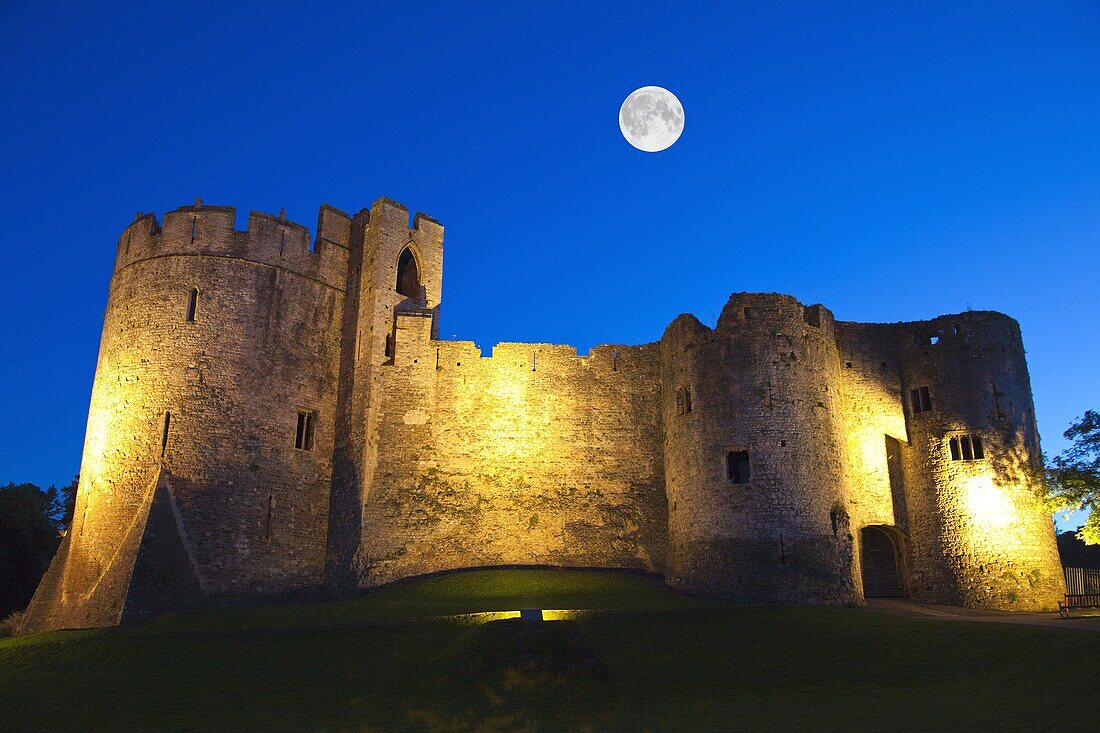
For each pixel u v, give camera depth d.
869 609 29.20
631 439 38.81
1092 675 19.36
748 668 23.52
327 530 36.56
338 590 34.78
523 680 22.31
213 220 37.50
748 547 31.56
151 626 28.31
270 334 37.16
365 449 36.19
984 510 34.06
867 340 38.09
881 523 35.78
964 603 33.44
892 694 21.19
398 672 23.22
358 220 41.31
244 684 22.53
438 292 41.31
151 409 34.59
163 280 36.56
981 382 35.66
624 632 26.14
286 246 38.72
